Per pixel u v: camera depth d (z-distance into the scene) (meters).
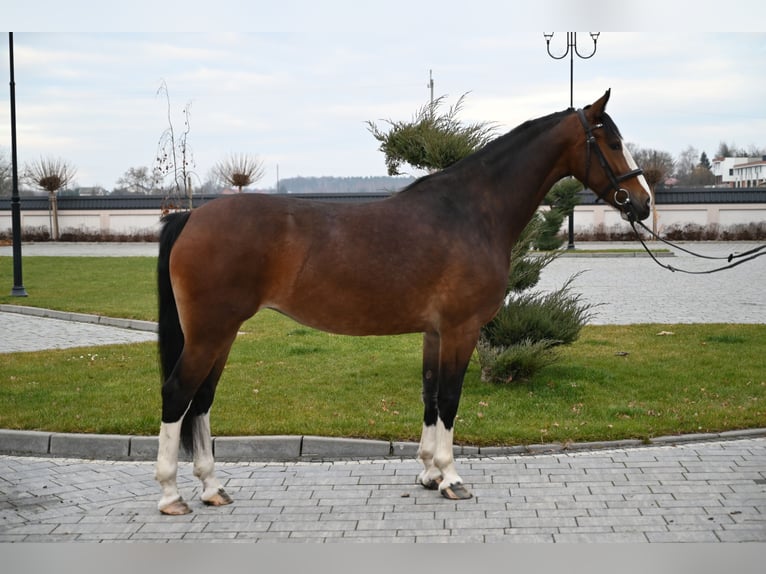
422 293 5.17
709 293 16.58
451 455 5.41
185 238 4.92
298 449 6.45
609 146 5.49
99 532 4.79
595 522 4.90
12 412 7.12
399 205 5.27
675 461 6.08
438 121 8.26
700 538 4.65
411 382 8.55
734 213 34.78
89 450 6.47
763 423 6.96
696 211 34.91
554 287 17.59
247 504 5.28
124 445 6.47
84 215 38.12
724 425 6.90
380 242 5.08
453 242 5.20
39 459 6.32
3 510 5.14
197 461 5.25
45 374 8.75
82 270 21.61
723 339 10.88
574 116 5.58
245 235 4.89
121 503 5.29
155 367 9.17
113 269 21.91
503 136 5.62
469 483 5.66
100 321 13.12
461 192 5.42
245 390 8.12
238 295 4.93
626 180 5.48
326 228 5.04
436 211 5.28
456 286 5.20
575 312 8.62
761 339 10.89
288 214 5.01
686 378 8.61
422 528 4.86
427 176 5.46
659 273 20.95
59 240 38.12
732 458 6.13
